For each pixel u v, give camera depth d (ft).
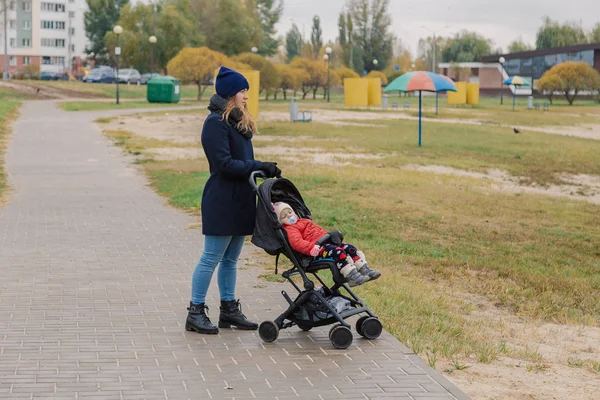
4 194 52.16
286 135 108.58
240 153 21.40
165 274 29.55
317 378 18.29
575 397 18.13
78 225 40.47
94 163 71.56
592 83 276.62
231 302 22.49
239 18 347.36
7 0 414.21
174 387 17.62
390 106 219.82
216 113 21.35
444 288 31.58
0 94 190.39
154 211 45.60
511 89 364.99
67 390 17.34
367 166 76.38
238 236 21.98
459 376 19.24
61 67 447.01
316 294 21.03
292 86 255.29
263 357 19.86
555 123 167.32
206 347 20.66
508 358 21.47
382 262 34.96
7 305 24.64
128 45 298.15
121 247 34.81
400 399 16.98
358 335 21.99
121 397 16.96
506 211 54.19
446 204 54.44
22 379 17.99
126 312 24.03
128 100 206.08
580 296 32.37
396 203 52.65
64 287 27.22
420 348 21.11
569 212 56.44
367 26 454.40
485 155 92.53
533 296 31.63
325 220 44.37
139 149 85.25
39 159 73.82
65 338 21.22
